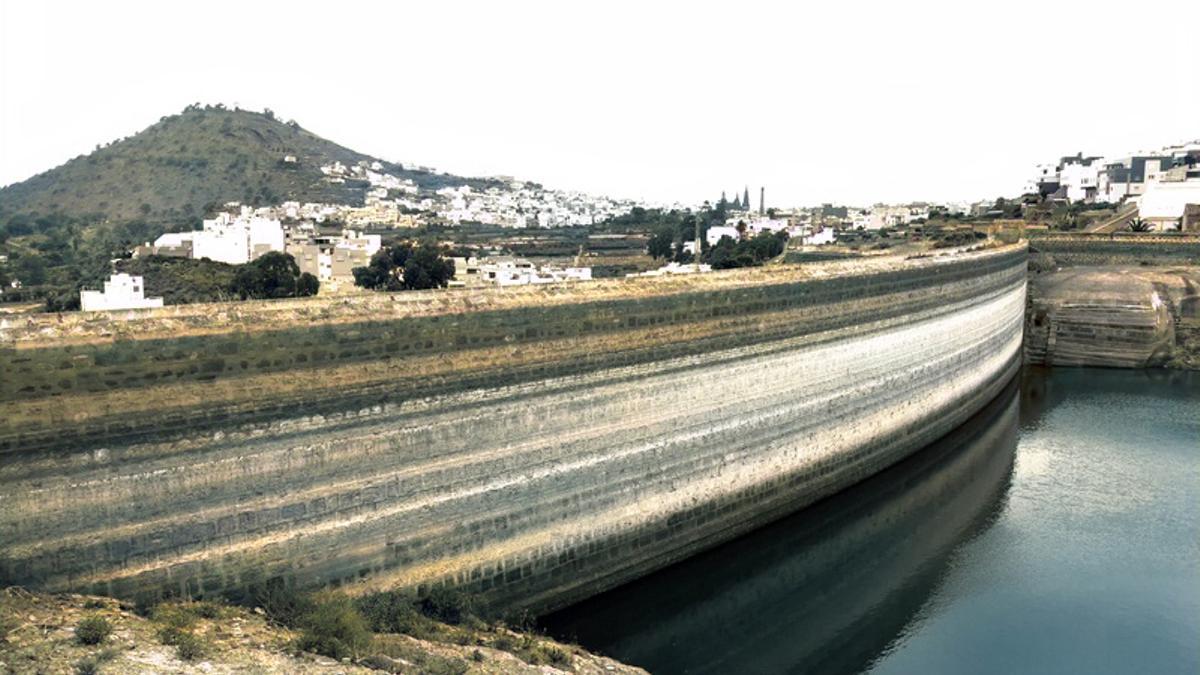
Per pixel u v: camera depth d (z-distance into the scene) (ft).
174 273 309.01
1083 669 101.35
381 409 88.07
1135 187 569.64
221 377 77.46
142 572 74.02
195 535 76.79
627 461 112.68
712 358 124.26
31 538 68.90
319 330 82.99
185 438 75.92
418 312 90.43
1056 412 225.35
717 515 127.65
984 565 130.11
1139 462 180.04
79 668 58.23
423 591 92.12
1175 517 148.46
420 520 91.71
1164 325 282.97
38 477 68.95
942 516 149.79
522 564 101.40
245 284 279.49
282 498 81.87
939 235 391.65
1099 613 115.24
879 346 165.17
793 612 115.65
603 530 110.42
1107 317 286.46
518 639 88.84
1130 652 105.19
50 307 253.44
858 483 162.50
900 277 169.58
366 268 323.16
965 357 208.33
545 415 102.63
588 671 84.94
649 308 113.39
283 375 81.05
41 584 69.41
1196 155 571.69
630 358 111.86
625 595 113.70
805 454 145.69
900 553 134.82
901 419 176.24
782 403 138.92
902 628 111.45
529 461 101.24
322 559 84.69
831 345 150.00
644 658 101.96
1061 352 294.05
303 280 285.64
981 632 110.22
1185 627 111.14
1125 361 285.64
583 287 109.19
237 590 79.36
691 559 123.95
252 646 68.49
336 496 85.25
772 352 135.54
